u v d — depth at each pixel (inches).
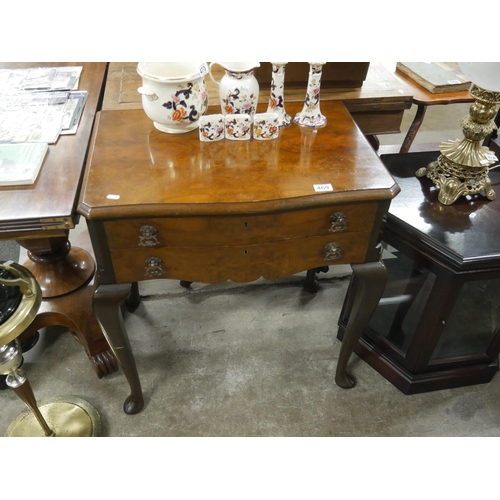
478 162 43.9
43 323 50.5
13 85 50.4
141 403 50.2
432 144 66.3
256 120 39.6
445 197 46.1
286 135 41.8
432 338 47.3
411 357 50.7
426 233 42.7
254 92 39.9
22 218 32.8
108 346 51.9
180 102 38.1
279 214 35.0
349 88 51.8
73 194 35.3
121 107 46.6
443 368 52.0
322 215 36.2
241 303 64.4
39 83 50.9
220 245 36.4
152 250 36.2
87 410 49.9
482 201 47.3
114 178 35.6
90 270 54.1
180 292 65.9
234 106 40.3
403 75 58.7
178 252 36.6
